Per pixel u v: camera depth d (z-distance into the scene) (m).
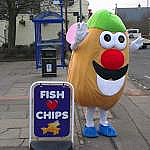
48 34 25.11
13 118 5.24
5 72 11.98
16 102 6.48
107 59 3.97
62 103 3.53
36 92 3.51
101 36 3.96
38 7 18.97
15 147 3.96
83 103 4.20
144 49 27.61
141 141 4.20
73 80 4.14
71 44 4.06
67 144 3.52
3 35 25.06
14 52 17.56
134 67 14.20
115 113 5.64
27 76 10.60
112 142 4.16
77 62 4.10
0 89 8.14
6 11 18.91
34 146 3.47
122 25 4.08
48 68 10.13
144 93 7.61
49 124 3.54
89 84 4.03
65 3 20.36
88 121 4.35
